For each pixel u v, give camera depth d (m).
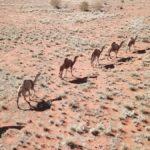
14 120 20.05
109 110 21.25
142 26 49.50
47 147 17.08
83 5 66.12
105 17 58.47
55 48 40.16
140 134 18.08
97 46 40.44
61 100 23.02
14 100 23.00
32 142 17.55
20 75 29.14
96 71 29.80
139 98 22.88
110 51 33.31
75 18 58.75
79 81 27.20
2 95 23.89
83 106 21.88
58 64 33.09
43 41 43.84
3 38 44.97
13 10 66.12
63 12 64.62
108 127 18.81
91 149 16.81
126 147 16.75
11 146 17.05
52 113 20.94
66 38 45.22
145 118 20.00
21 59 35.34
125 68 30.16
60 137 17.97
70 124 19.41
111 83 26.23
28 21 56.81
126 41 41.91
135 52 36.12
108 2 73.75
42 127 19.16
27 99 23.16
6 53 38.09
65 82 26.95
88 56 35.84
